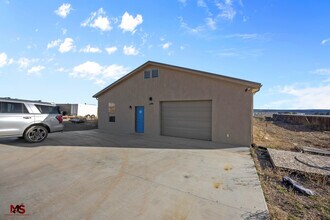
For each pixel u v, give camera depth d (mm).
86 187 4109
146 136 11414
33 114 8641
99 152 7262
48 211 3172
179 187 4148
